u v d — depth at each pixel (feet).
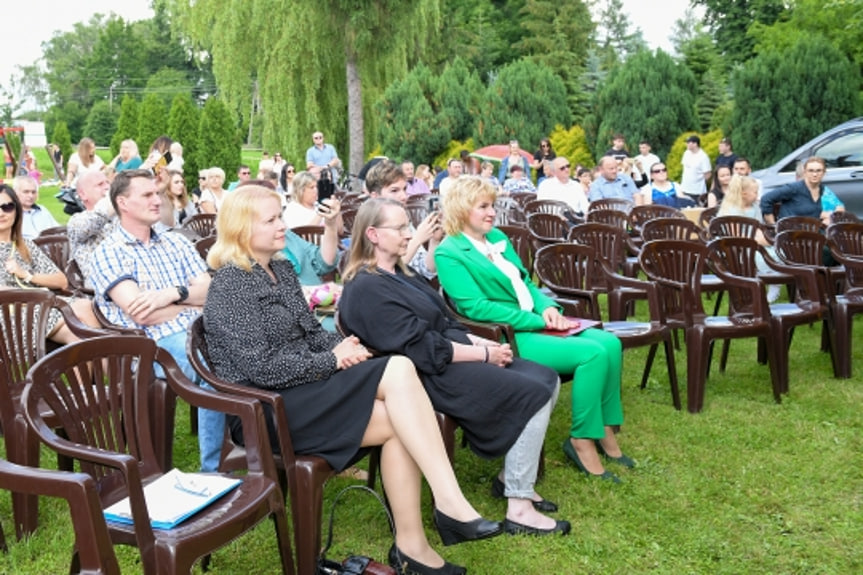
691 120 61.21
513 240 20.44
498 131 66.33
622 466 13.02
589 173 40.65
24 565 10.06
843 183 32.22
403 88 70.33
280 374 9.48
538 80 69.15
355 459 9.52
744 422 15.12
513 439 10.53
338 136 74.59
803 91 51.98
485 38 127.03
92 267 12.62
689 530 10.99
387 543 10.64
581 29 132.16
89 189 17.21
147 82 260.01
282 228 10.10
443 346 10.66
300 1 64.80
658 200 32.71
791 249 19.39
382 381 9.45
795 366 19.01
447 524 9.29
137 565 10.08
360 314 10.72
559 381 12.11
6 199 14.25
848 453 13.58
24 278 14.34
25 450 10.21
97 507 7.09
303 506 9.23
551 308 13.34
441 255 13.03
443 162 68.03
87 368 8.68
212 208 27.94
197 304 12.88
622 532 10.94
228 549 10.53
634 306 23.90
